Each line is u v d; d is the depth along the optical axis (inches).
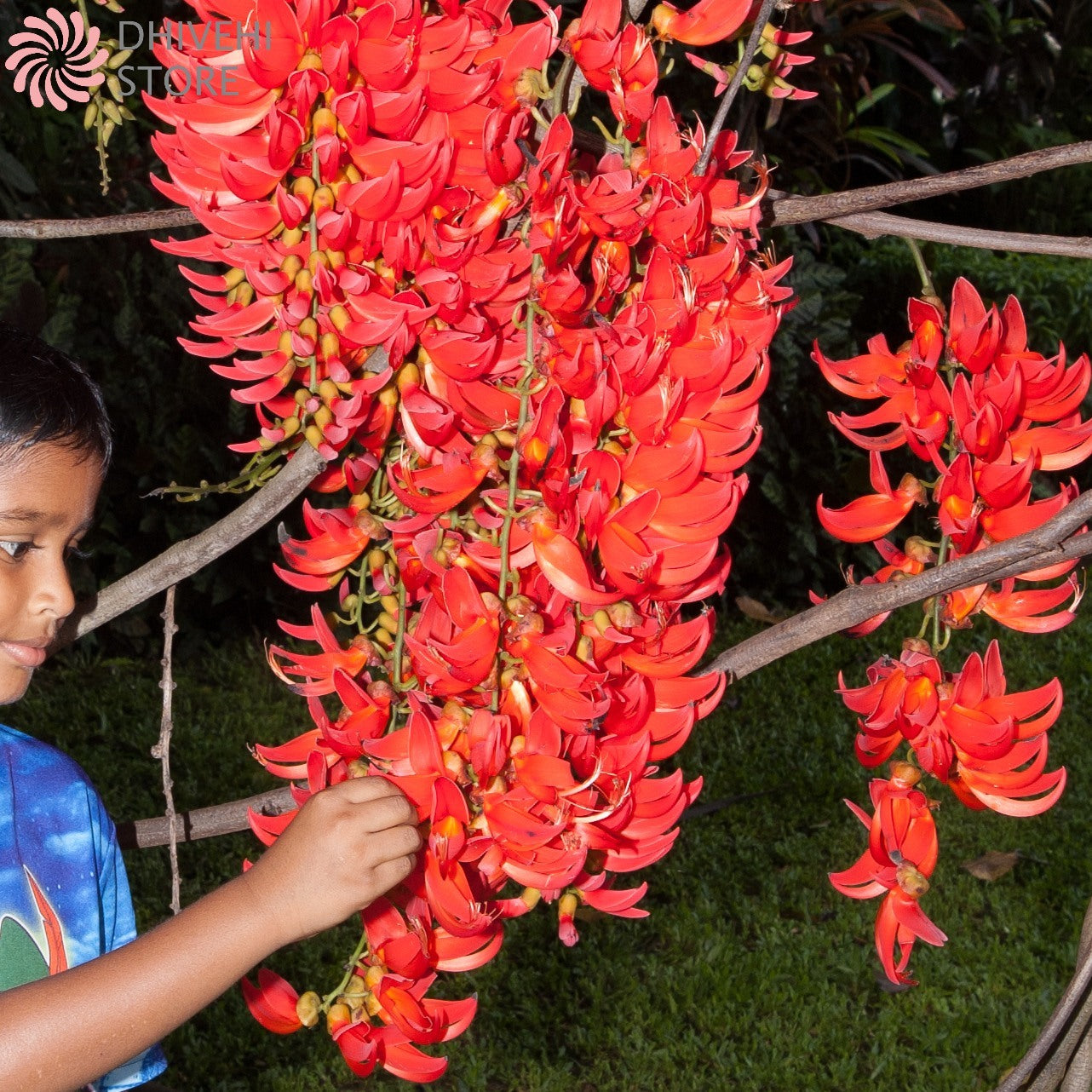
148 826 53.2
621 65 37.0
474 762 34.9
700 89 188.9
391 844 33.9
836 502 242.2
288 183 35.9
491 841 35.1
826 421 241.0
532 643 35.2
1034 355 42.8
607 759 37.7
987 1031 130.9
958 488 42.1
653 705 38.9
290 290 35.6
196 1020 129.5
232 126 34.5
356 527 40.9
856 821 171.9
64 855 45.4
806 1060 127.4
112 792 168.4
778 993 137.0
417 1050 38.4
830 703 203.8
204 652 216.8
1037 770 42.4
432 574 39.7
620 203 35.4
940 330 42.7
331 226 34.4
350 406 36.2
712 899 154.3
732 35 38.8
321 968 135.3
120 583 46.9
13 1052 32.2
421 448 38.0
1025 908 153.7
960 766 43.2
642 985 139.1
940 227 46.3
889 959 44.1
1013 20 340.8
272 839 39.6
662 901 155.9
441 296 35.4
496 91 36.4
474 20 35.7
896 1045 130.5
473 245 36.1
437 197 35.9
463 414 37.4
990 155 344.8
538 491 36.5
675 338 36.9
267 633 222.2
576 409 37.0
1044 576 43.4
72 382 38.7
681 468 36.2
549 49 36.0
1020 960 143.3
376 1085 123.6
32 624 39.1
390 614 41.3
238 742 182.5
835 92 186.5
